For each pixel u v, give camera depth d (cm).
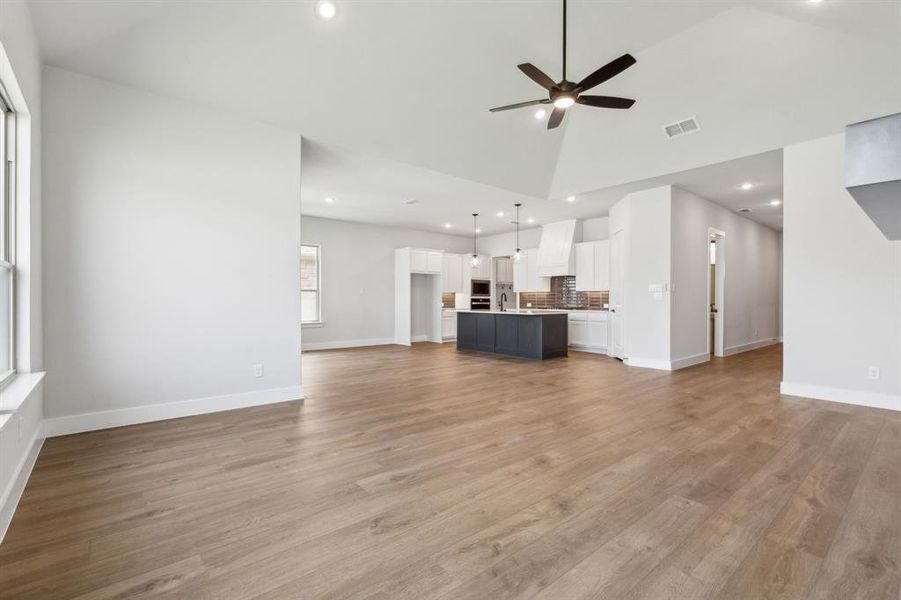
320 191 633
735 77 396
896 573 156
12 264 261
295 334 427
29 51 254
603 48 387
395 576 156
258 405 403
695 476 243
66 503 212
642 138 498
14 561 165
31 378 258
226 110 381
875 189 114
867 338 398
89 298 323
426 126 455
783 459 268
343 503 213
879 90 355
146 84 338
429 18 335
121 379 337
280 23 314
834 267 415
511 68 404
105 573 158
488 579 154
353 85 381
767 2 289
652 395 444
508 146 527
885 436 311
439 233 1040
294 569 161
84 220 321
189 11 291
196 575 157
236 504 212
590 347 813
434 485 233
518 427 337
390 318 965
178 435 316
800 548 173
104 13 267
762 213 768
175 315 360
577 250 838
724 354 732
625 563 164
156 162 350
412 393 457
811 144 424
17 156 264
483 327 793
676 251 604
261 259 403
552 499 217
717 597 144
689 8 340
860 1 267
